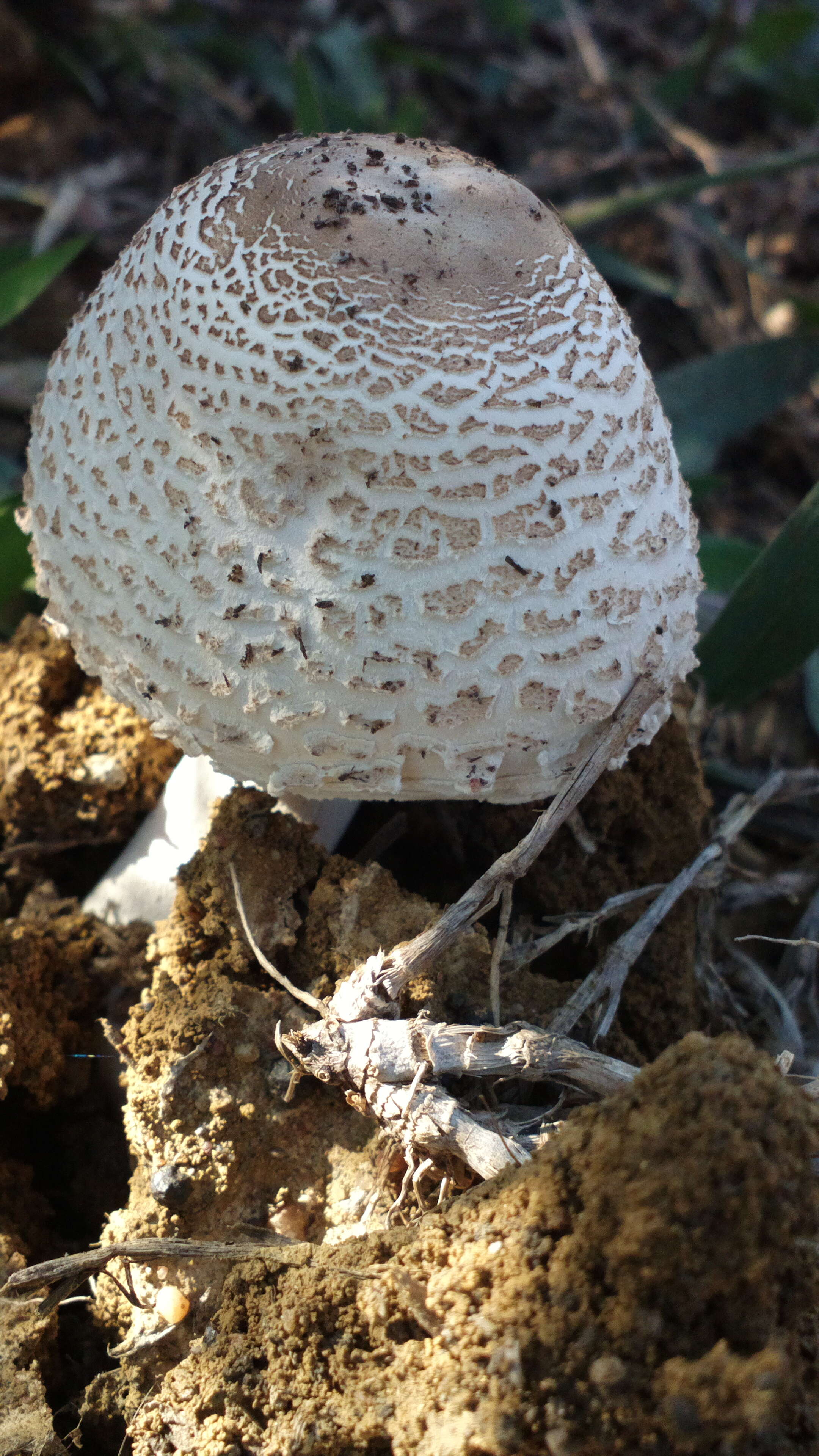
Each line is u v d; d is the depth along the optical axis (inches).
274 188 5.7
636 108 13.3
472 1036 5.7
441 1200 5.4
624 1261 4.6
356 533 5.4
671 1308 4.6
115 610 5.7
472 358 5.4
